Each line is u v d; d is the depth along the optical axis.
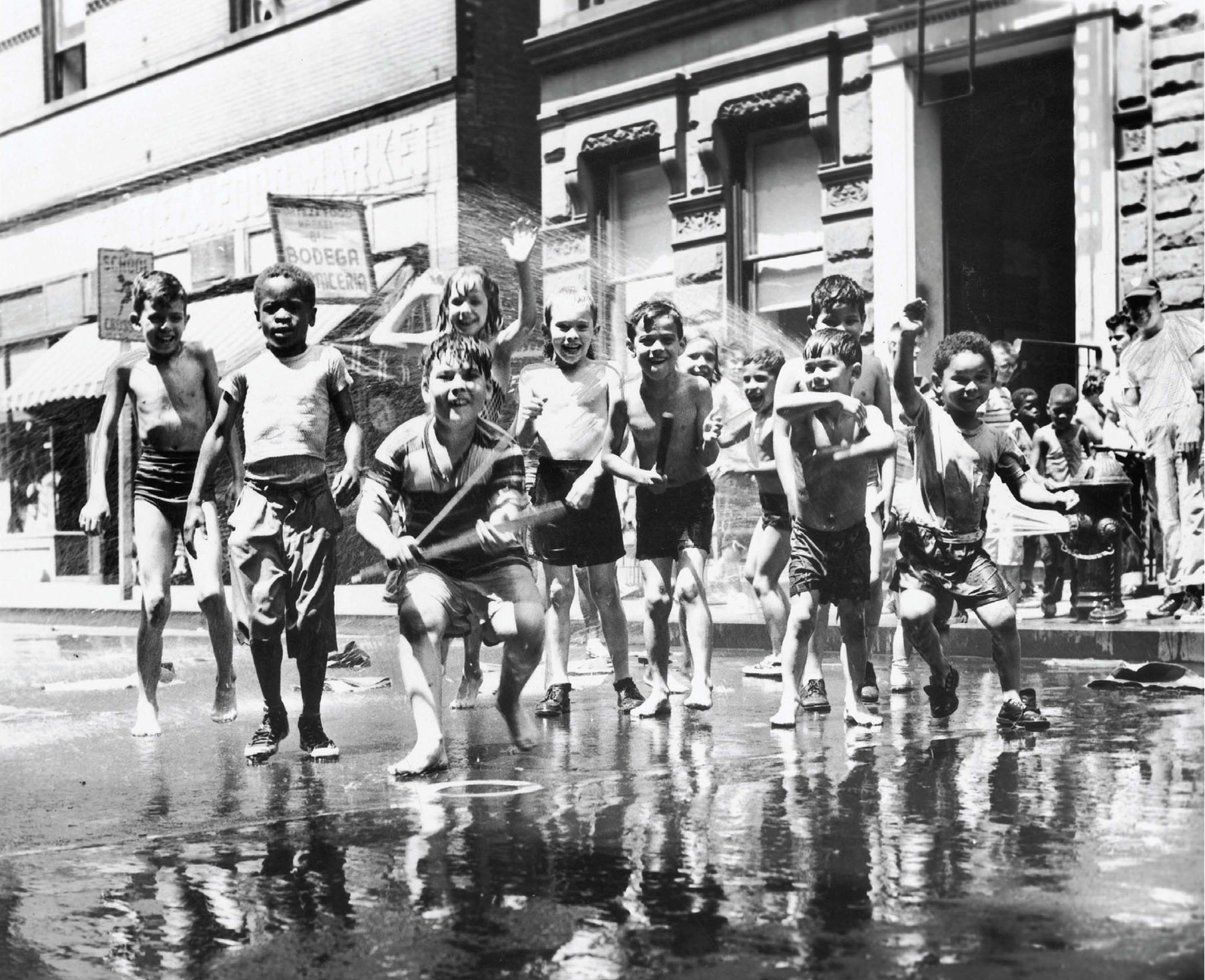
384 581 19.67
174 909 3.55
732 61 18.47
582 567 7.29
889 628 10.98
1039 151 16.47
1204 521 10.62
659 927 3.29
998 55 16.20
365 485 5.49
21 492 25.81
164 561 6.87
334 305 19.27
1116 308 14.98
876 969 2.96
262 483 5.94
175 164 25.59
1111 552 10.57
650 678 7.19
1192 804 4.50
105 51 27.16
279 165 23.80
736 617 12.20
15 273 29.09
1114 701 7.16
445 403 5.28
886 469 7.34
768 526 8.06
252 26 24.31
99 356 24.22
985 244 17.08
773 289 18.70
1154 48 14.75
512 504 5.41
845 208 17.44
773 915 3.36
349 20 22.80
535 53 20.67
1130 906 3.37
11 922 3.47
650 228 20.05
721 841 4.11
